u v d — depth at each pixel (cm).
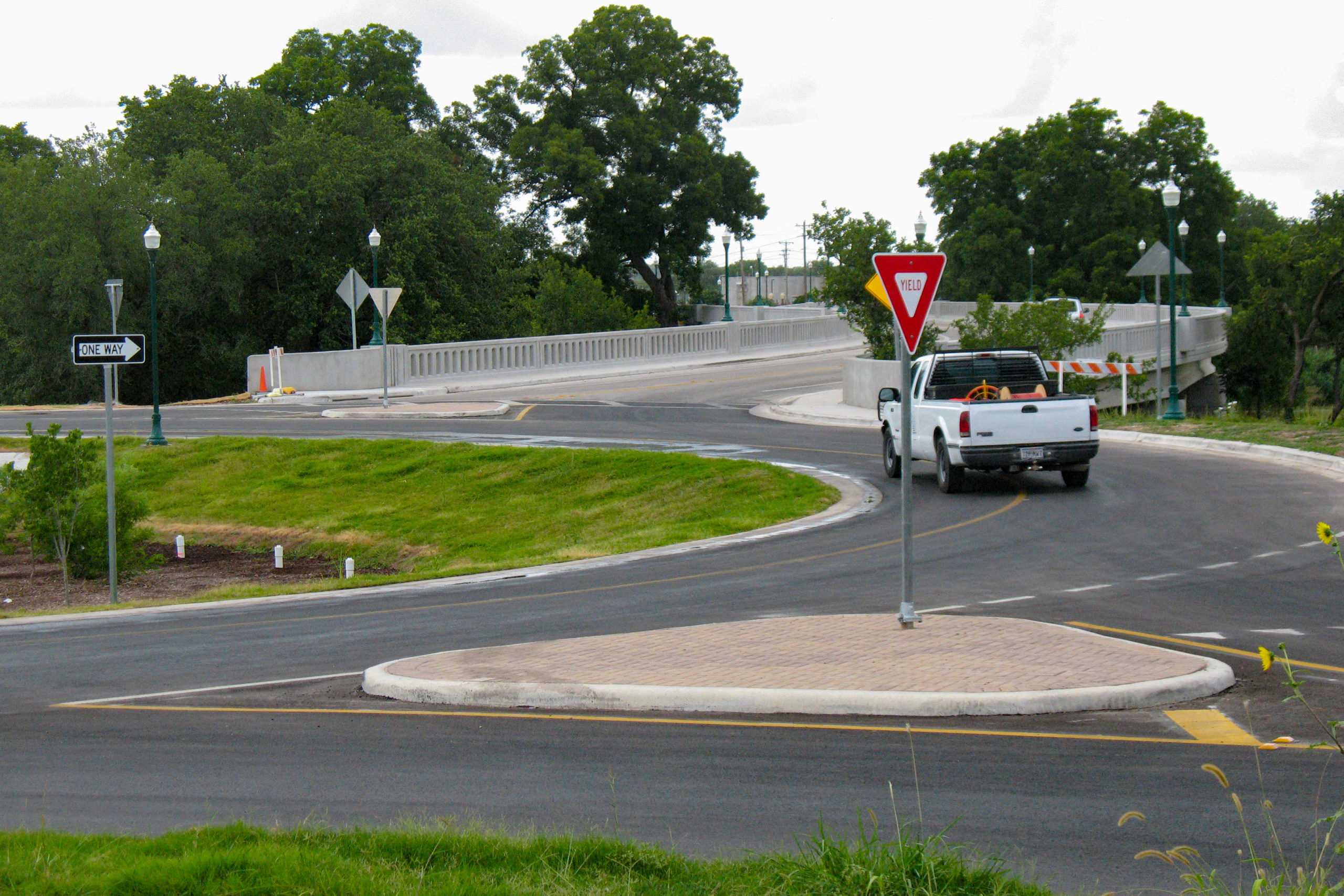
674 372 5206
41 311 5478
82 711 973
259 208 5809
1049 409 2098
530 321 6912
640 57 7606
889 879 518
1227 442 2589
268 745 843
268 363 4638
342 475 3039
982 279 8806
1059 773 732
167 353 5881
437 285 6162
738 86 7950
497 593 1546
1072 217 8706
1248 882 564
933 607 1289
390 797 716
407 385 4638
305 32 8200
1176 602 1285
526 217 7656
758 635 1109
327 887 515
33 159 5684
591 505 2558
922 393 2308
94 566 2214
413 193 6041
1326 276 5509
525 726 874
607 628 1243
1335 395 5912
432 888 518
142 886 517
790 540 1830
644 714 898
